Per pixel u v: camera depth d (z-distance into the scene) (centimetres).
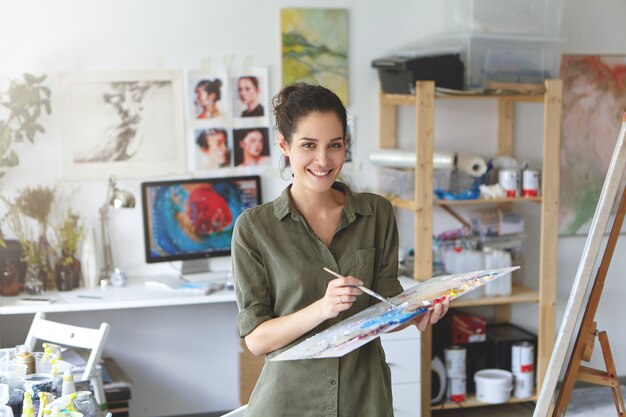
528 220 515
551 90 442
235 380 486
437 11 484
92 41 448
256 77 467
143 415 477
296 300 200
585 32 511
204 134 464
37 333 365
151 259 457
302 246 201
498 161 476
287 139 193
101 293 427
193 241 462
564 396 295
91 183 454
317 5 469
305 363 200
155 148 459
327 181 192
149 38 454
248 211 204
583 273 267
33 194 432
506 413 486
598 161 519
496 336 488
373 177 487
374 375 204
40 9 441
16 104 430
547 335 464
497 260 475
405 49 482
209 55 461
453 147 498
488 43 438
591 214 522
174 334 476
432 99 429
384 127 480
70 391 273
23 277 434
